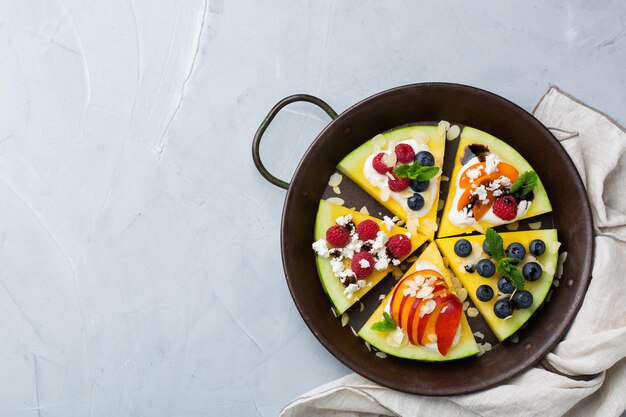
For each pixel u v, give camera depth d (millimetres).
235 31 1055
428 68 1043
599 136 992
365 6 1050
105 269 1052
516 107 964
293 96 987
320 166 995
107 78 1060
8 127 1062
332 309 998
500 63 1040
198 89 1055
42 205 1058
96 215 1055
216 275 1043
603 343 931
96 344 1050
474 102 979
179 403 1044
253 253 1041
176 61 1055
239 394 1037
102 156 1058
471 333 974
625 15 1033
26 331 1054
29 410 1054
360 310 994
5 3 1065
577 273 956
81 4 1060
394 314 967
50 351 1053
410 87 973
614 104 1031
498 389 948
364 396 974
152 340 1047
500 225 991
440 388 944
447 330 956
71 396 1052
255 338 1037
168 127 1053
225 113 1052
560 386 944
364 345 990
